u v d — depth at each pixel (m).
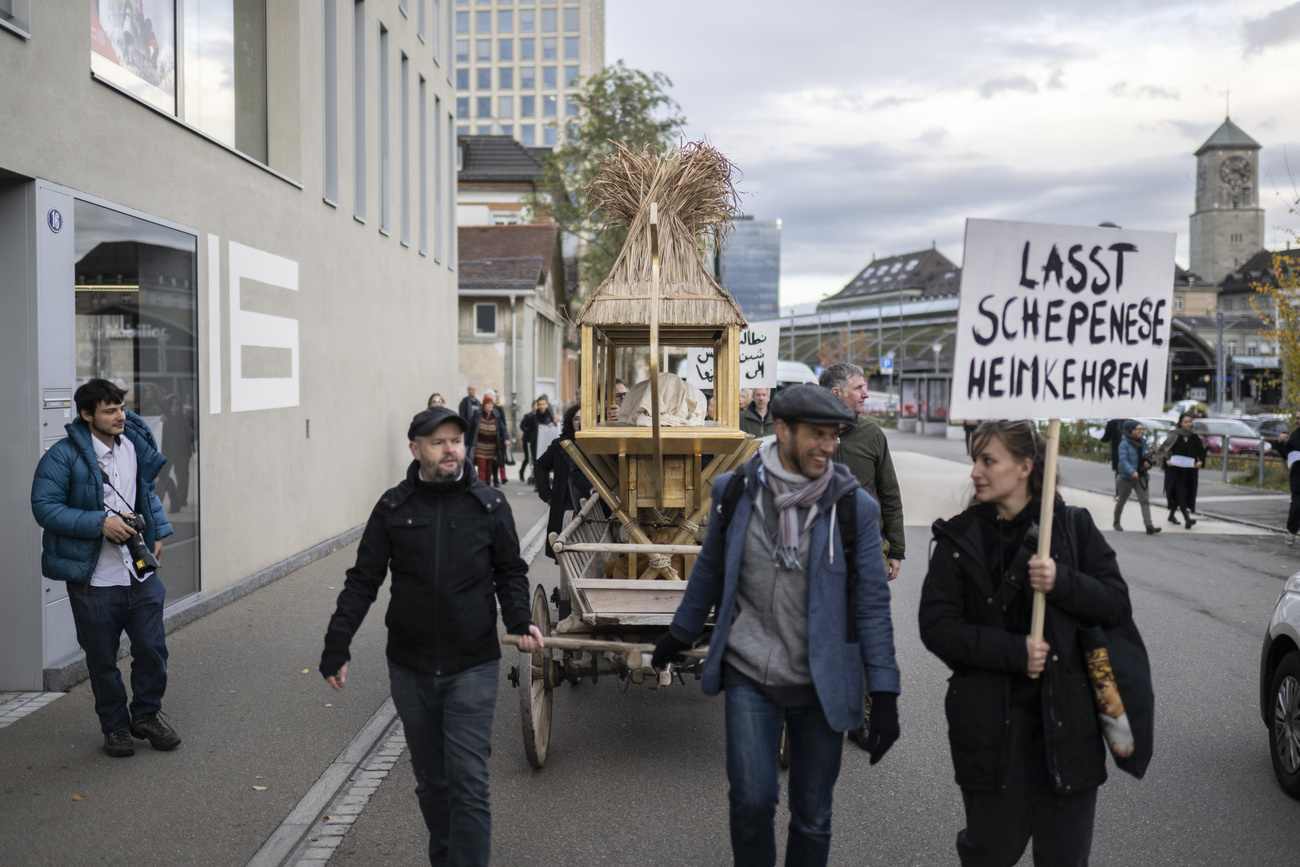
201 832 4.52
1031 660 3.02
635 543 5.97
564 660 5.65
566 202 42.69
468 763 3.71
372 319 14.74
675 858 4.31
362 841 4.48
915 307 107.19
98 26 7.42
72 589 5.37
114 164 7.51
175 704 6.43
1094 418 3.49
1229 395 85.00
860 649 3.34
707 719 6.38
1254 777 5.32
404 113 17.20
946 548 3.21
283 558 11.02
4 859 4.22
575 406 7.69
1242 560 13.35
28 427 6.49
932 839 4.52
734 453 5.96
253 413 10.16
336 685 3.70
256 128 10.96
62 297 6.76
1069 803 3.11
